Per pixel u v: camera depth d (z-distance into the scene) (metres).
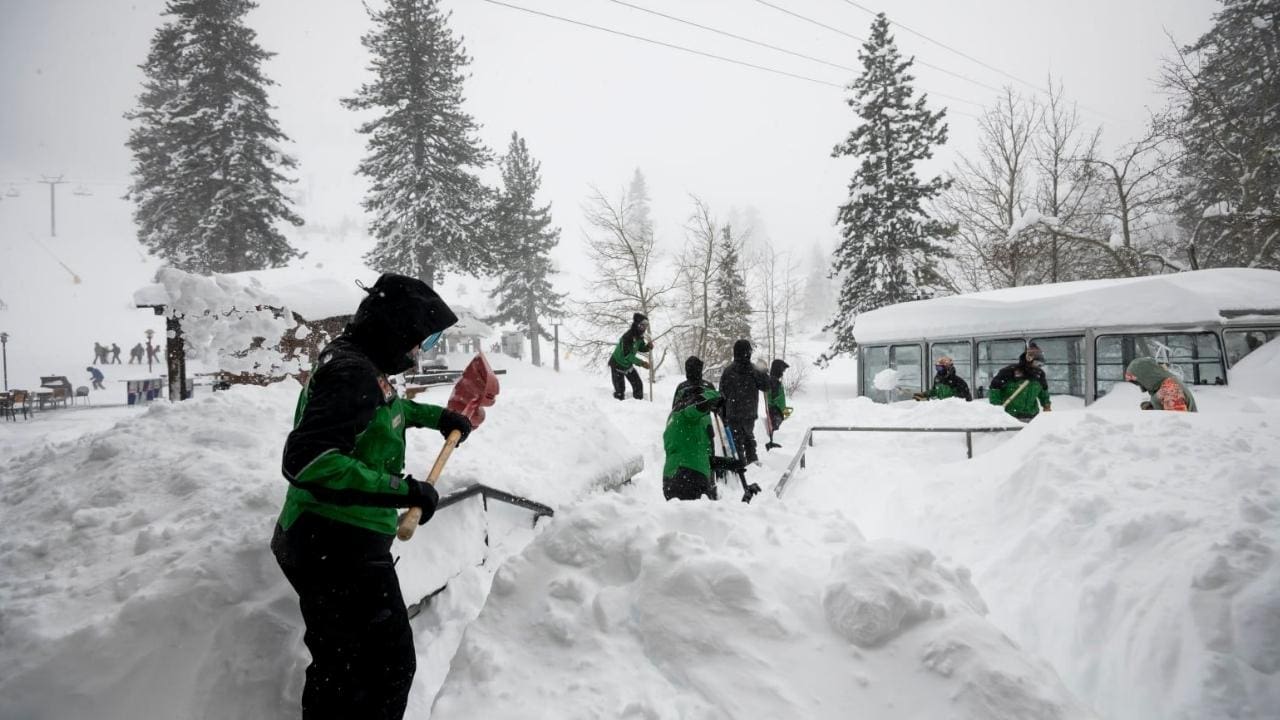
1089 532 3.82
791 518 2.95
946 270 24.62
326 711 1.81
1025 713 1.68
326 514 1.81
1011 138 22.92
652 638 2.08
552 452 4.88
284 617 2.31
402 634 1.94
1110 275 22.47
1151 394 6.53
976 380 11.95
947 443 7.81
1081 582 3.49
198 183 26.47
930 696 1.78
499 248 30.17
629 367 11.16
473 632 2.24
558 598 2.31
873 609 1.99
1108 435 4.88
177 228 28.88
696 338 24.09
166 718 1.96
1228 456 4.21
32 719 1.83
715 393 5.02
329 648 1.83
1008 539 4.33
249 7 28.34
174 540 2.48
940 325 12.68
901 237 24.64
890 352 14.03
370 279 23.66
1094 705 2.93
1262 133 20.45
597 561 2.44
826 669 1.91
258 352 7.97
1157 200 21.38
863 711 1.78
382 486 1.78
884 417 9.33
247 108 27.22
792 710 1.79
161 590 2.14
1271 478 3.66
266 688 2.17
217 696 2.08
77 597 2.18
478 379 2.93
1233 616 2.76
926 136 24.84
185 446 3.38
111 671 1.96
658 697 1.89
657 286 21.14
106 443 3.30
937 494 5.63
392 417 2.01
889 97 25.30
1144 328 9.48
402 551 2.96
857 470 7.58
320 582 1.81
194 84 27.17
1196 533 3.34
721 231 29.14
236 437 3.50
